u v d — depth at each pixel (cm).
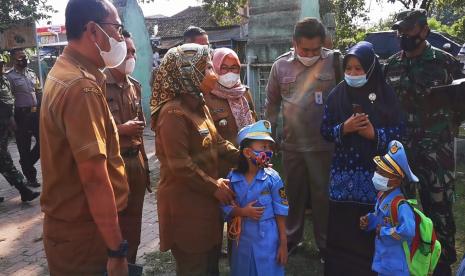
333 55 350
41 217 512
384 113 281
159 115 253
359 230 287
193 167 246
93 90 179
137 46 1024
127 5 990
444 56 313
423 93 314
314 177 355
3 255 408
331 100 303
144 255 398
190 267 266
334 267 299
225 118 329
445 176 315
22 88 623
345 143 288
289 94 360
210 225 263
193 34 485
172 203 260
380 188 259
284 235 279
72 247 190
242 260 274
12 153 882
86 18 186
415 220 254
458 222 431
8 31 1099
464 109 306
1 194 610
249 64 693
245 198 271
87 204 188
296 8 638
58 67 186
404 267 253
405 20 306
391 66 332
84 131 173
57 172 184
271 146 278
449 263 324
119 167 200
